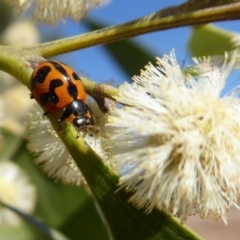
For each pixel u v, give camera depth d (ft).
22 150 0.27
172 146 0.15
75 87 0.16
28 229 0.26
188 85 0.16
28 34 0.34
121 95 0.15
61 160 0.17
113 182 0.15
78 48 0.16
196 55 0.23
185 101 0.15
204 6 0.15
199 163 0.15
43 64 0.16
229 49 0.23
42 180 0.26
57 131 0.15
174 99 0.15
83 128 0.16
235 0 0.15
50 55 0.16
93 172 0.15
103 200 0.15
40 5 0.16
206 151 0.15
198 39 0.23
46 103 0.16
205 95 0.16
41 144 0.17
